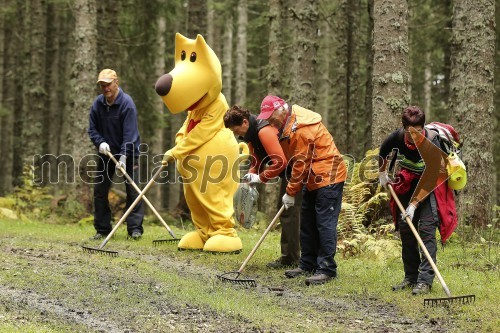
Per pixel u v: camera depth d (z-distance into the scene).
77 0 13.79
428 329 5.52
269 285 7.08
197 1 16.59
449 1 17.50
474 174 10.76
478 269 8.05
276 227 12.65
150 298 6.16
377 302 6.43
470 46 10.94
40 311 5.48
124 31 19.00
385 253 8.42
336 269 7.53
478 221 10.61
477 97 10.86
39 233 10.42
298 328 5.43
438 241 9.62
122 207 13.74
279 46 14.20
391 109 9.97
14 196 14.08
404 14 10.07
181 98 8.70
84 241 9.62
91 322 5.30
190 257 8.61
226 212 9.07
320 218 7.23
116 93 10.03
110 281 6.76
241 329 5.34
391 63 10.01
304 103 12.70
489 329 5.49
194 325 5.39
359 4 18.38
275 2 14.20
